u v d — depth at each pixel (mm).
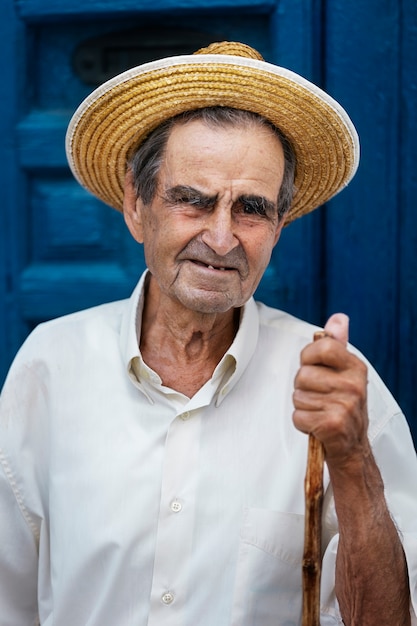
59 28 2184
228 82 1506
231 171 1494
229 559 1580
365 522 1395
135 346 1658
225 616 1571
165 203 1544
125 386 1698
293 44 2064
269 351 1723
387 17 2023
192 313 1653
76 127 1682
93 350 1751
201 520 1597
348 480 1368
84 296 2219
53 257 2240
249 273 1557
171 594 1586
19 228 2219
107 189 1834
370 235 2082
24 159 2195
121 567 1610
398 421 1682
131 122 1614
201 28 2135
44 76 2207
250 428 1645
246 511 1594
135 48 2172
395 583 1463
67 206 2219
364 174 2068
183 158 1514
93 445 1674
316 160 1679
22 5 2143
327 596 1602
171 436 1631
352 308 2109
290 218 1867
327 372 1300
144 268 2207
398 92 2033
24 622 1852
